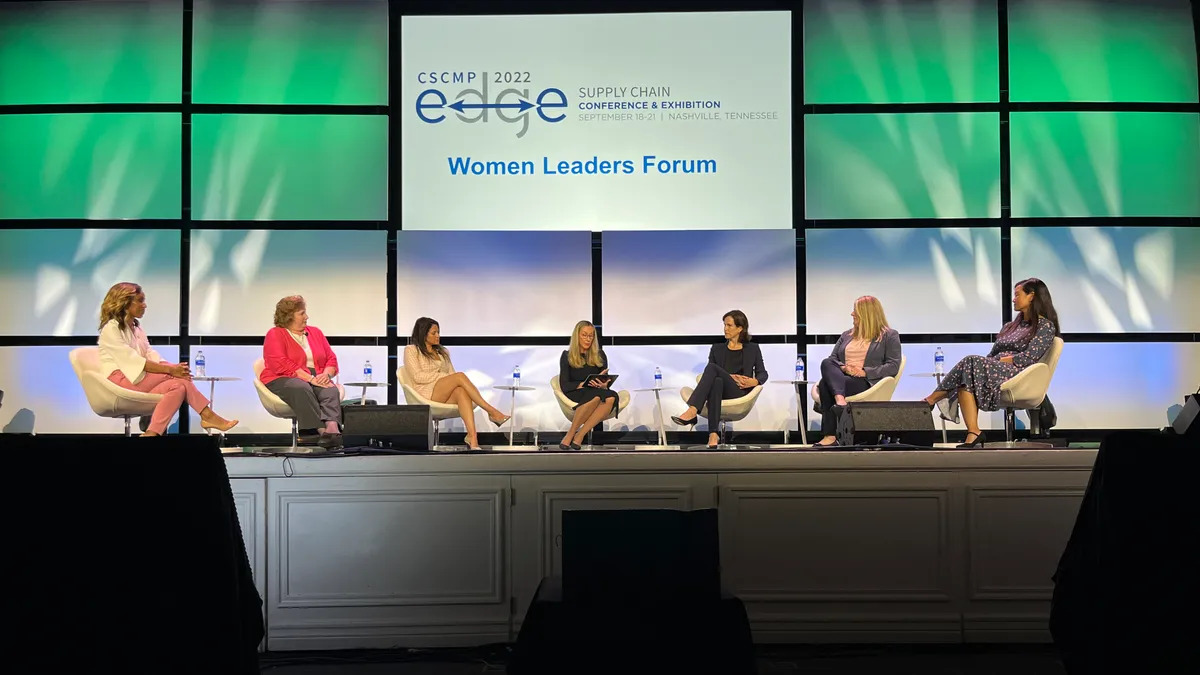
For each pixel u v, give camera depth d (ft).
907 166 22.74
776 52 22.86
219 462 6.72
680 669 7.48
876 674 10.59
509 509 11.71
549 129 22.94
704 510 7.97
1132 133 22.79
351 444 12.76
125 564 6.51
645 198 22.93
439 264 22.49
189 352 22.24
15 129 22.41
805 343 22.54
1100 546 6.91
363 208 22.61
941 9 22.75
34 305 22.26
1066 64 22.79
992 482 11.74
